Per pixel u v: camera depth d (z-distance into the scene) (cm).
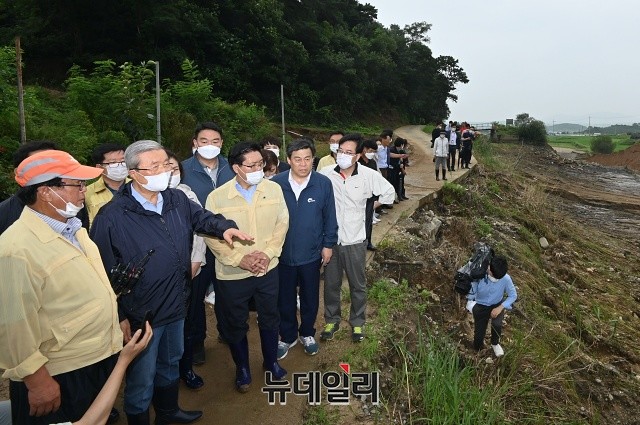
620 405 616
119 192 292
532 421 471
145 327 219
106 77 1060
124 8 2134
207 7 2642
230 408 367
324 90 3734
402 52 5653
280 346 430
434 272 685
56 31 2125
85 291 230
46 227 223
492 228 1116
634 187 2567
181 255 298
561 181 2502
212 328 514
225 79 2559
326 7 4631
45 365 224
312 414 365
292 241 405
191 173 434
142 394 292
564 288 969
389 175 1016
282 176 413
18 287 206
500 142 4556
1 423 248
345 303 537
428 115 6144
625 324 886
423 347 469
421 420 384
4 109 798
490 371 544
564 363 622
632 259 1304
